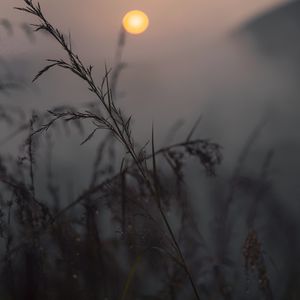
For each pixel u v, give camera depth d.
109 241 2.83
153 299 2.80
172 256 2.23
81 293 2.61
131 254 2.78
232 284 3.11
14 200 2.43
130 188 2.54
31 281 2.39
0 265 2.56
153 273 2.85
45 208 2.44
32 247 2.42
